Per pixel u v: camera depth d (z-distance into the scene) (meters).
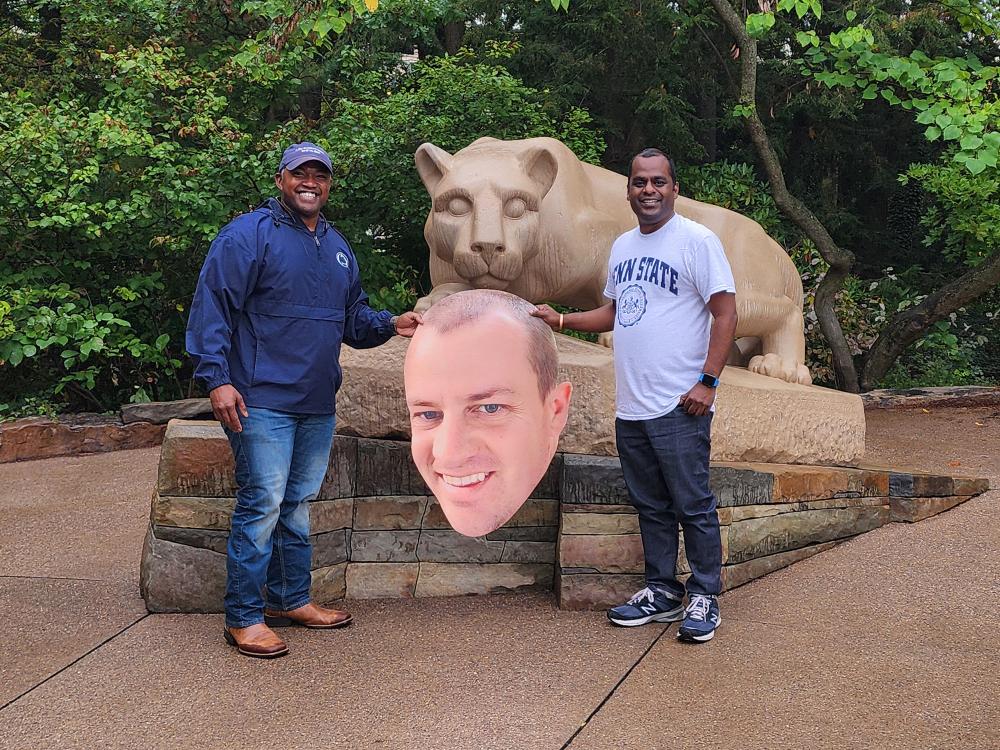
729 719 2.61
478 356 3.23
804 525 4.08
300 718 2.63
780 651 3.12
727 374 4.47
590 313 3.44
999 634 3.25
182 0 8.95
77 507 5.24
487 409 3.25
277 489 3.10
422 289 8.80
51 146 6.99
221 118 7.58
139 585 3.83
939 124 6.35
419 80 8.48
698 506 3.24
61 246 7.47
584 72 9.77
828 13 10.32
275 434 3.07
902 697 2.76
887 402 8.05
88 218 6.99
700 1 9.73
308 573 3.37
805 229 8.24
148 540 3.67
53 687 2.84
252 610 3.12
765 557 3.92
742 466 3.96
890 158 12.34
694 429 3.22
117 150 7.20
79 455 6.81
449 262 3.74
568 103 9.74
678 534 3.54
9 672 2.96
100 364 7.89
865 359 9.20
